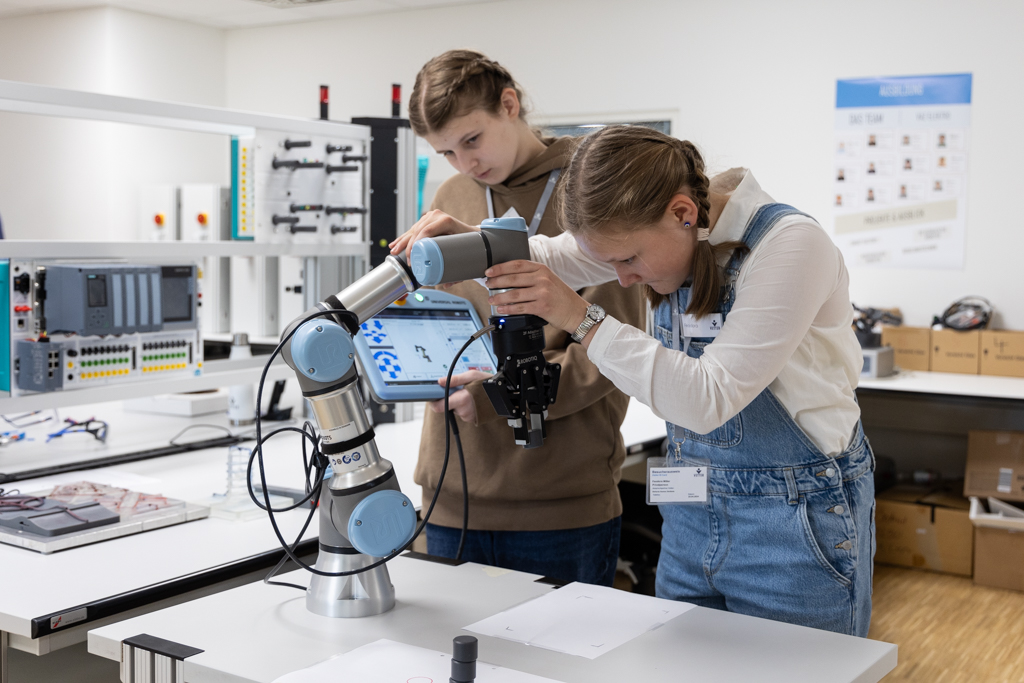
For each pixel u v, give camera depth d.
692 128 4.62
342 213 2.64
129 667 1.08
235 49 5.81
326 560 1.18
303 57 5.61
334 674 0.98
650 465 1.35
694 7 4.54
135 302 2.19
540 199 1.62
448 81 1.48
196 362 2.39
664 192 1.10
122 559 1.47
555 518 1.57
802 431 1.24
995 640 3.04
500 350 1.17
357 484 1.13
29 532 1.55
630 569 3.04
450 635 1.11
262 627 1.13
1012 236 4.02
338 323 1.14
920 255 4.21
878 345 3.79
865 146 4.26
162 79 5.48
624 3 4.70
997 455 3.65
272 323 3.36
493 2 5.02
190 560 1.47
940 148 4.12
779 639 1.10
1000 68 3.96
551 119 4.96
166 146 5.48
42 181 5.46
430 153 3.36
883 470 4.11
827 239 1.14
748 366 1.09
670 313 1.34
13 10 5.32
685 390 1.09
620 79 4.76
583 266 1.46
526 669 1.01
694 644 1.09
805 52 4.33
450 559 1.42
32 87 1.87
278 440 2.49
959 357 3.90
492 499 1.57
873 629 3.14
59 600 1.28
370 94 5.43
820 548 1.24
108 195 5.23
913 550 3.77
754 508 1.26
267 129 2.41
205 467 2.17
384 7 5.18
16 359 2.04
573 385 1.50
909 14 4.11
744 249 1.19
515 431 1.19
